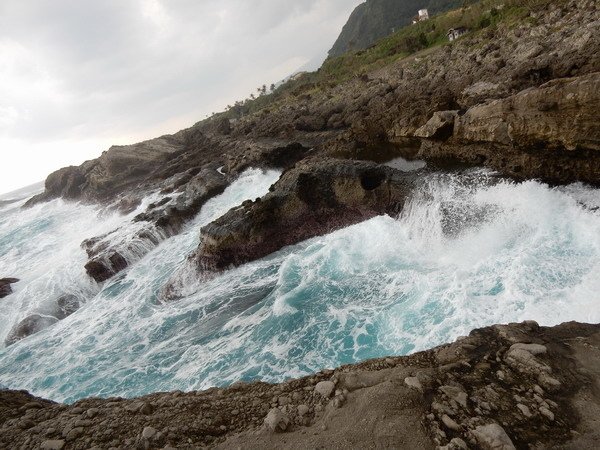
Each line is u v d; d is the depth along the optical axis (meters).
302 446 3.99
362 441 3.89
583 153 10.45
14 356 12.30
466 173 13.88
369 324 9.09
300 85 80.50
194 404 5.22
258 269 14.36
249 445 4.18
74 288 16.86
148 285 15.76
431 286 9.72
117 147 46.16
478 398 4.16
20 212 48.75
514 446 3.46
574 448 3.42
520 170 12.55
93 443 4.55
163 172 36.50
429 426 3.90
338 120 34.53
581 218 9.73
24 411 6.08
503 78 20.22
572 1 26.33
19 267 22.50
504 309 7.81
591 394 3.98
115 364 10.42
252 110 95.38
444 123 16.34
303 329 9.65
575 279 7.98
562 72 15.41
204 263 14.88
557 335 5.12
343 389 4.82
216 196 24.25
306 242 15.33
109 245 19.14
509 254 9.80
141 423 4.85
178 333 11.37
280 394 5.20
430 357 5.28
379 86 36.31
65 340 12.66
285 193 15.39
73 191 46.47
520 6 38.31
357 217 15.00
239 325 10.75
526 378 4.35
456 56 32.88
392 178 14.62
